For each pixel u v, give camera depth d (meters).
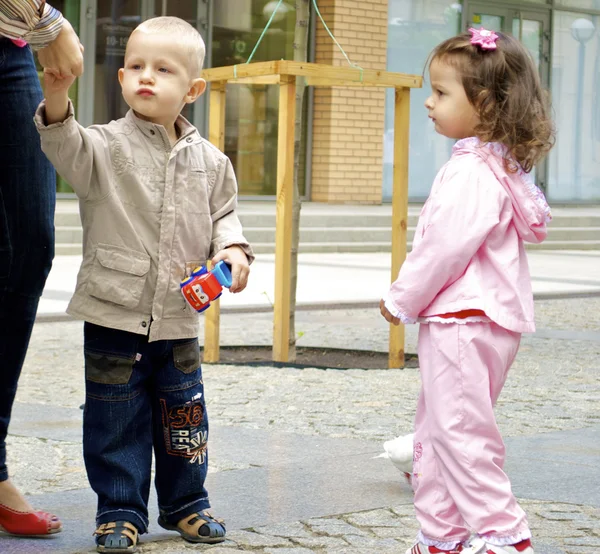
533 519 4.77
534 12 26.41
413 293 3.88
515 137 3.91
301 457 5.82
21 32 3.74
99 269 4.18
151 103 4.18
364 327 11.25
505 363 3.94
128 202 4.19
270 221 19.50
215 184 4.42
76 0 20.56
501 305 3.88
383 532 4.52
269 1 22.78
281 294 8.71
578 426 6.77
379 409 7.18
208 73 8.74
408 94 8.73
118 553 4.14
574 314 12.59
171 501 4.38
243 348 9.66
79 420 6.63
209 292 4.16
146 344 4.24
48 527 4.37
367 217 20.52
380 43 23.50
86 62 20.67
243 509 4.81
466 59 3.94
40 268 4.38
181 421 4.34
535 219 3.96
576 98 27.45
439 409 3.87
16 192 4.29
